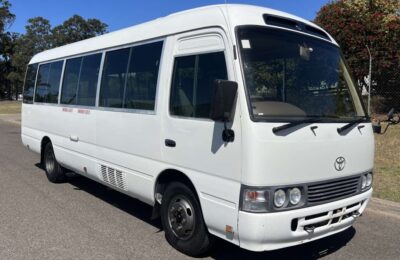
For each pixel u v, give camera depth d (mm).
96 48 6570
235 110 3914
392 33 16281
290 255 4871
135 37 5574
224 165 4047
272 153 3787
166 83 4852
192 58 4516
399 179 8055
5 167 9938
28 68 9773
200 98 4375
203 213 4359
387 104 15562
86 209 6551
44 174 9211
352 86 4984
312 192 4074
